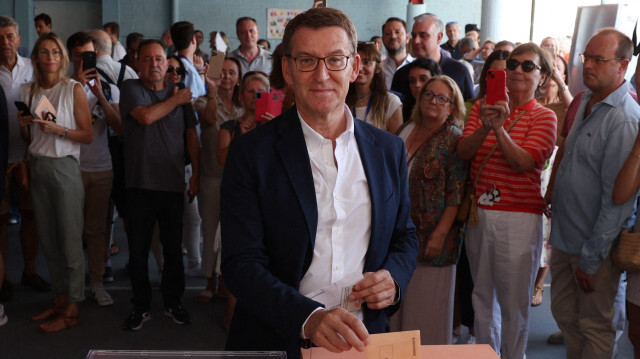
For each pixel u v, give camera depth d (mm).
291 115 1517
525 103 2758
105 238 4387
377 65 3299
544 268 4027
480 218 2754
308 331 1302
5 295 4098
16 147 4039
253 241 1449
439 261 2754
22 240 4281
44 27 7461
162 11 11734
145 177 3578
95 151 3920
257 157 1468
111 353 1176
